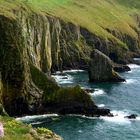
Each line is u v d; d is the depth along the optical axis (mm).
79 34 176375
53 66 148375
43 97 88438
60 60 154250
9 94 84000
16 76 85000
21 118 82812
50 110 87375
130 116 85562
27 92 86562
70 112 87125
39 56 127375
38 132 37281
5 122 39156
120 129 77125
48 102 88188
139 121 83000
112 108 93875
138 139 71438
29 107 85375
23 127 37281
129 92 113188
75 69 158500
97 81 128625
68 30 168000
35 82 90812
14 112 84250
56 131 74812
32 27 123438
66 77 136125
